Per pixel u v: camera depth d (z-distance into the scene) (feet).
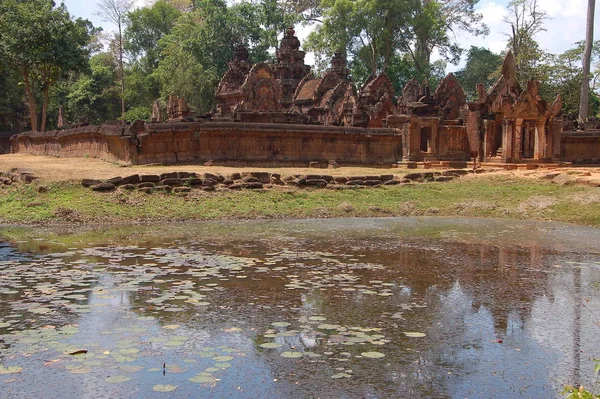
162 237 47.80
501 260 40.19
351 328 25.07
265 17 221.66
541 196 68.90
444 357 22.07
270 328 24.94
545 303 29.55
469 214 65.41
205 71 199.52
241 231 51.83
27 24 138.21
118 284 31.71
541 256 41.73
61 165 79.30
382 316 26.89
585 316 27.43
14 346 22.39
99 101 219.41
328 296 30.09
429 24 202.08
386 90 151.33
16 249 41.65
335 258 40.01
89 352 21.89
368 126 120.88
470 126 99.50
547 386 19.69
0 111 179.73
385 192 72.59
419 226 56.44
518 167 90.99
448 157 98.94
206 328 24.81
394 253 42.27
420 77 213.25
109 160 84.74
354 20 196.03
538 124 95.61
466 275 35.50
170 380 19.58
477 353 22.56
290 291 30.89
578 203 64.08
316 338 23.82
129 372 20.17
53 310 26.96
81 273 34.17
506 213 64.18
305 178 71.61
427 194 72.49
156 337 23.58
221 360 21.36
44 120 153.17
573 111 185.26
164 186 64.03
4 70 159.53
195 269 35.65
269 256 40.19
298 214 62.75
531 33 179.52
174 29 229.04
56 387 18.95
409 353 22.40
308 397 18.51
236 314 26.81
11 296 29.09
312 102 158.20
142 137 78.64
